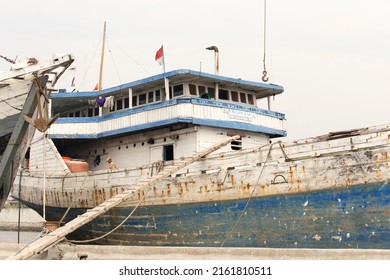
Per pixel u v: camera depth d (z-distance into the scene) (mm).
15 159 27812
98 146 39656
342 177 22922
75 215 36562
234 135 34344
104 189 33531
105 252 23234
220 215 27094
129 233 31875
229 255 19750
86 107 42406
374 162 22062
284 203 24734
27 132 27703
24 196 41688
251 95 38000
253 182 25828
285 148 25234
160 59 39062
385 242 21797
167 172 26719
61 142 41344
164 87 35719
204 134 32812
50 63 26547
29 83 26156
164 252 21469
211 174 27547
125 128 35406
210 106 32844
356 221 22562
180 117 31672
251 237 25969
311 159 23969
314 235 23844
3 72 26156
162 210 29656
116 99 39219
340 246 23109
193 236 28359
